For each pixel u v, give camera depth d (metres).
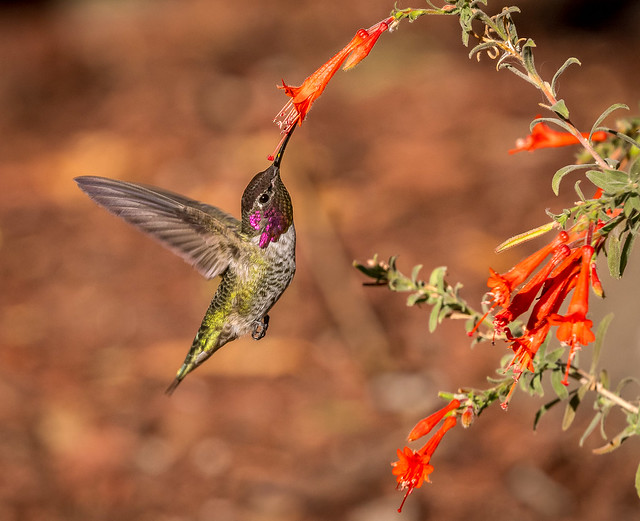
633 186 3.70
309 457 10.77
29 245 15.32
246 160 17.12
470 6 3.96
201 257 5.62
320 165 16.81
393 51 20.86
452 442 10.86
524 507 9.86
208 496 10.32
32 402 11.75
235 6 25.27
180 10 25.53
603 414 4.66
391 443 10.82
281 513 9.95
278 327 13.10
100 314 13.57
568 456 10.40
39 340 13.04
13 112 20.33
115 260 14.91
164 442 11.16
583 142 3.96
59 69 22.55
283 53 22.22
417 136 17.38
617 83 18.11
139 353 12.73
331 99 19.52
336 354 12.47
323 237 14.73
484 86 18.75
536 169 15.85
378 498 10.05
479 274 13.45
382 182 16.11
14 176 17.50
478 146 16.75
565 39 20.48
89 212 16.22
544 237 14.01
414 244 14.35
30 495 10.30
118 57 23.02
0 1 27.64
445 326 12.70
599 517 9.66
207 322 5.88
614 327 10.16
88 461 10.86
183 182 16.62
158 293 14.02
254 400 11.80
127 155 17.77
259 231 5.62
